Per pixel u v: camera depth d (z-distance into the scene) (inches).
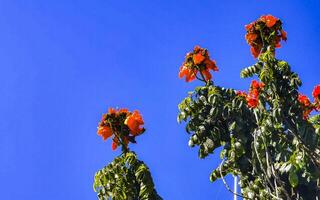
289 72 230.8
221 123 244.4
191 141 246.4
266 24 245.6
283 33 246.7
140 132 230.5
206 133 244.7
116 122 231.8
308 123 223.6
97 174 222.5
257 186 230.1
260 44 247.6
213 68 251.4
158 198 215.9
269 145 231.6
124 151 228.1
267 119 226.1
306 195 220.1
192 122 247.4
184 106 249.8
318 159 217.2
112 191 218.1
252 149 230.8
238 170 242.1
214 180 250.5
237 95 245.9
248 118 239.6
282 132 226.7
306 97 260.7
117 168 220.8
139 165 221.6
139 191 217.3
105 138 230.7
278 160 227.8
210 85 249.1
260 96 233.1
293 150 227.1
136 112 232.5
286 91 227.5
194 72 251.6
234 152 235.3
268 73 230.1
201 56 248.7
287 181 223.9
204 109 247.4
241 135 235.5
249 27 249.1
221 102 240.8
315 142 219.9
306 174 218.1
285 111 225.0
